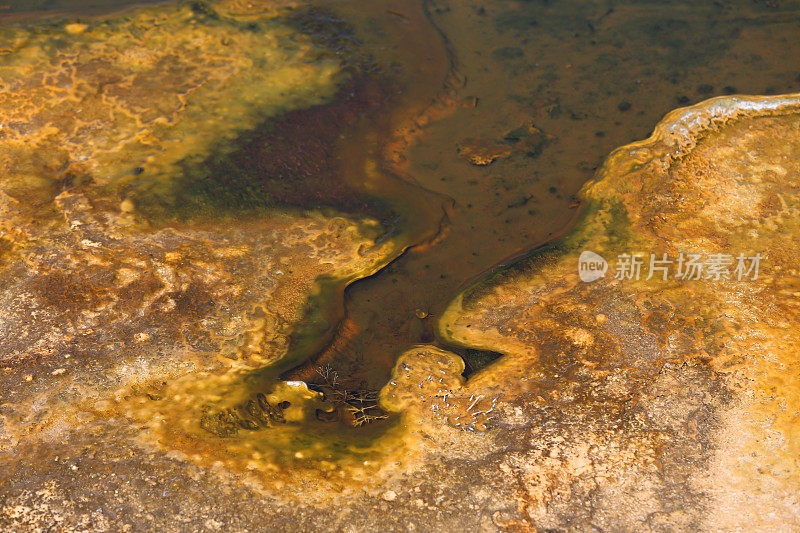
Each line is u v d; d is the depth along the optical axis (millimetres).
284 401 3086
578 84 5090
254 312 3471
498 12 5930
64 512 2539
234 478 2693
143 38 5207
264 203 4105
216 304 3490
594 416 2934
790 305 3352
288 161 4402
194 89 4840
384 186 4305
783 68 5129
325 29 5520
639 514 2531
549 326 3391
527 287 3617
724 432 2803
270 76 5012
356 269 3746
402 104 4934
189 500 2602
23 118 4492
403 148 4613
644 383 3059
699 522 2482
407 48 5430
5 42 4988
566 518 2539
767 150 4246
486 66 5316
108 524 2508
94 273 3582
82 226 3840
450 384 3156
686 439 2795
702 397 2963
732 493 2570
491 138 4668
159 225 3896
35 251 3678
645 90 4992
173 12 5469
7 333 3258
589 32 5652
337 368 3289
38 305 3400
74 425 2871
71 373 3092
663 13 5852
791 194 3982
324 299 3572
